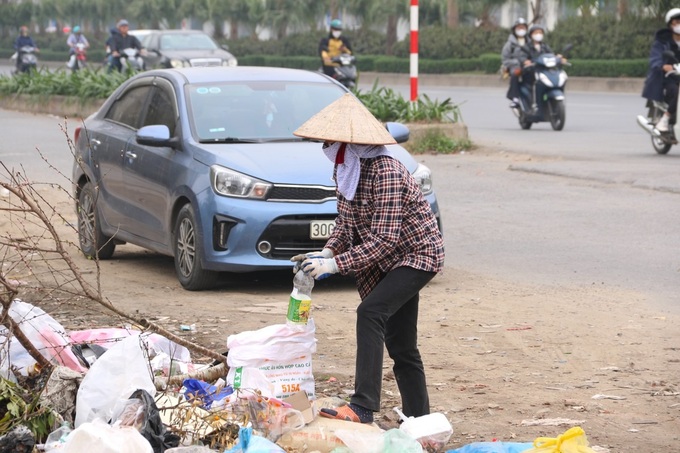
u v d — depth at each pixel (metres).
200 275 11.45
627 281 11.80
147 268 13.05
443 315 10.33
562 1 53.97
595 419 7.41
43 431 6.23
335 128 6.52
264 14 69.56
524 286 11.61
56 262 13.09
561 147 23.50
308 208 11.11
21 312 7.23
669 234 14.39
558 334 9.60
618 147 23.41
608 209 16.27
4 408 6.40
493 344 9.31
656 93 21.70
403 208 6.65
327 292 11.51
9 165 21.48
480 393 7.99
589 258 13.06
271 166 11.27
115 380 6.37
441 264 6.74
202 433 6.36
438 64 53.69
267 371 6.92
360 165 6.61
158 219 12.23
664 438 7.04
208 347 9.10
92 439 5.54
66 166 21.61
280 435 6.34
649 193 17.47
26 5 88.88
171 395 6.81
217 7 72.12
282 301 11.05
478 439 7.04
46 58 79.81
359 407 6.64
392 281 6.68
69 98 32.62
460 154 23.02
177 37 42.59
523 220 15.66
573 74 46.12
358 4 63.69
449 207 16.86
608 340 9.40
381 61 56.41
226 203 11.13
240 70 13.31
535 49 27.58
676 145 23.64
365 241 6.59
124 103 13.74
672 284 11.62
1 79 36.91
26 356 7.18
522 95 27.67
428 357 8.95
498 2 58.25
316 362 8.80
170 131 12.34
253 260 11.08
